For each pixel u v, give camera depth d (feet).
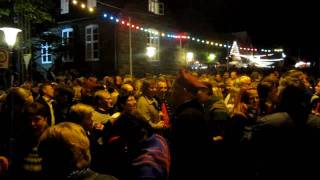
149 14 81.41
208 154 12.77
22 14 53.06
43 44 71.92
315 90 29.09
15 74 52.29
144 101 24.20
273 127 11.98
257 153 12.43
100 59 73.36
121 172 11.74
